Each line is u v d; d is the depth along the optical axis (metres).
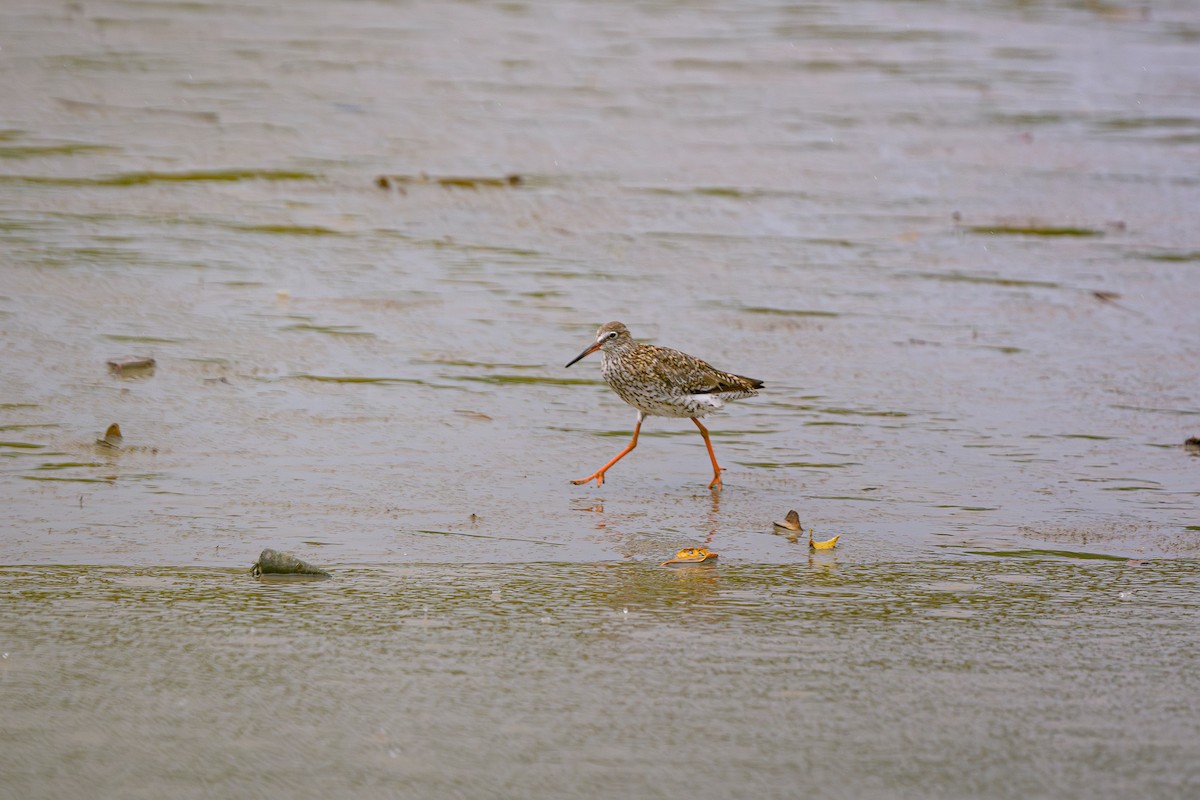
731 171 25.78
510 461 13.59
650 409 13.62
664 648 9.23
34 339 16.27
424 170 24.81
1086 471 13.54
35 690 8.42
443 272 19.84
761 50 37.03
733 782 7.49
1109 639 9.52
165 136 26.20
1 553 10.67
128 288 18.36
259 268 19.56
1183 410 15.43
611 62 34.62
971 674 8.89
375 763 7.65
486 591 10.24
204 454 13.21
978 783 7.52
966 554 11.34
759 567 10.95
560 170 25.27
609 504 12.50
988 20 42.81
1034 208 24.23
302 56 33.44
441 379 15.90
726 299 19.12
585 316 18.30
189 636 9.27
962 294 19.69
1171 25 42.69
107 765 7.59
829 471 13.55
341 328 17.38
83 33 34.75
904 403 15.54
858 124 29.88
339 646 9.16
